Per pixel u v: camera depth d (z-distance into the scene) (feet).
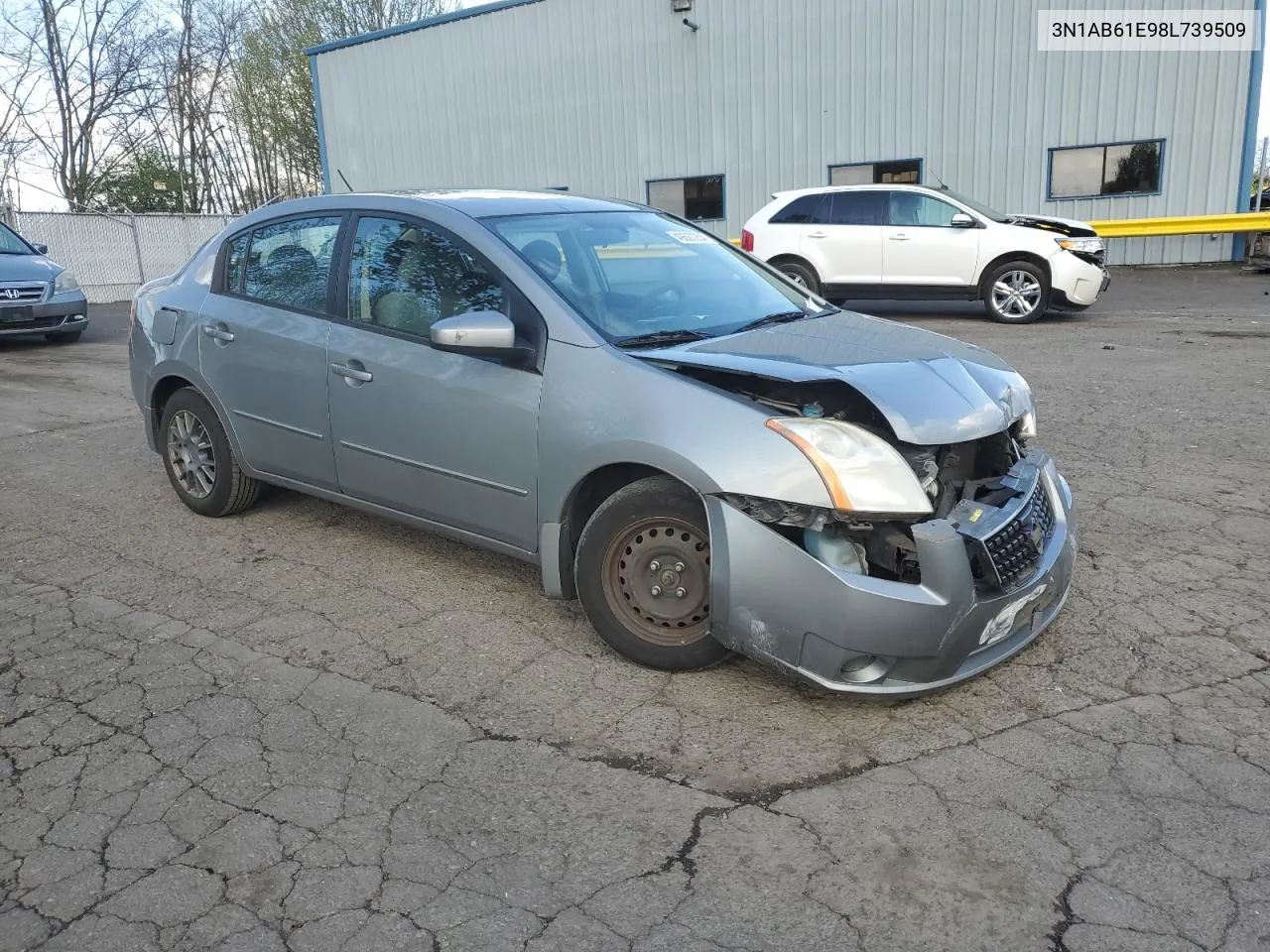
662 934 7.60
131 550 16.07
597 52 72.79
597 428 11.31
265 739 10.39
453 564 15.17
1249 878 8.03
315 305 14.82
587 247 13.58
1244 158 57.16
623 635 11.64
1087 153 60.64
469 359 12.66
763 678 11.50
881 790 9.32
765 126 68.59
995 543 10.19
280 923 7.76
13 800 9.40
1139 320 39.58
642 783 9.53
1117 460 19.65
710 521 10.43
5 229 42.80
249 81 132.77
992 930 7.56
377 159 83.82
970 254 40.40
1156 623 12.57
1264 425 21.91
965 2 61.41
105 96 118.42
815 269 42.63
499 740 10.33
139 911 7.92
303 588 14.38
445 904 7.95
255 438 15.88
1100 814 8.87
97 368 35.24
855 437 10.03
